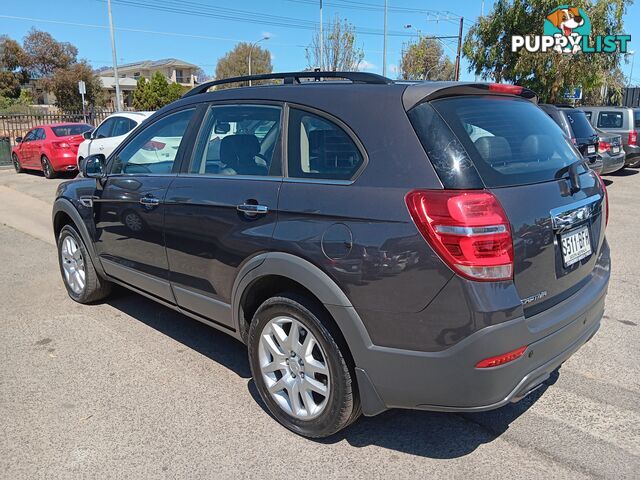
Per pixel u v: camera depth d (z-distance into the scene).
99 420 3.14
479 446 2.88
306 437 2.96
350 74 3.04
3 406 3.29
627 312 4.72
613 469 2.68
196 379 3.62
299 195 2.79
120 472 2.70
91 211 4.50
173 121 3.87
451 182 2.37
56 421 3.14
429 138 2.48
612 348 4.01
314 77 3.23
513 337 2.34
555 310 2.63
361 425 3.10
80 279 4.99
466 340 2.30
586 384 3.50
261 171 3.09
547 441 2.91
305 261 2.69
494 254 2.31
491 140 2.65
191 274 3.50
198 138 3.58
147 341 4.23
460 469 2.70
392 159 2.52
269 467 2.74
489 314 2.28
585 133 10.62
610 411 3.18
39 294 5.33
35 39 55.03
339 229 2.57
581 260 2.89
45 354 4.00
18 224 8.85
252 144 3.19
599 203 3.16
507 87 3.04
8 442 2.95
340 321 2.59
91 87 51.09
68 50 56.66
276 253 2.82
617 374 3.63
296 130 2.96
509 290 2.35
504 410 3.22
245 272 3.01
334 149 2.76
